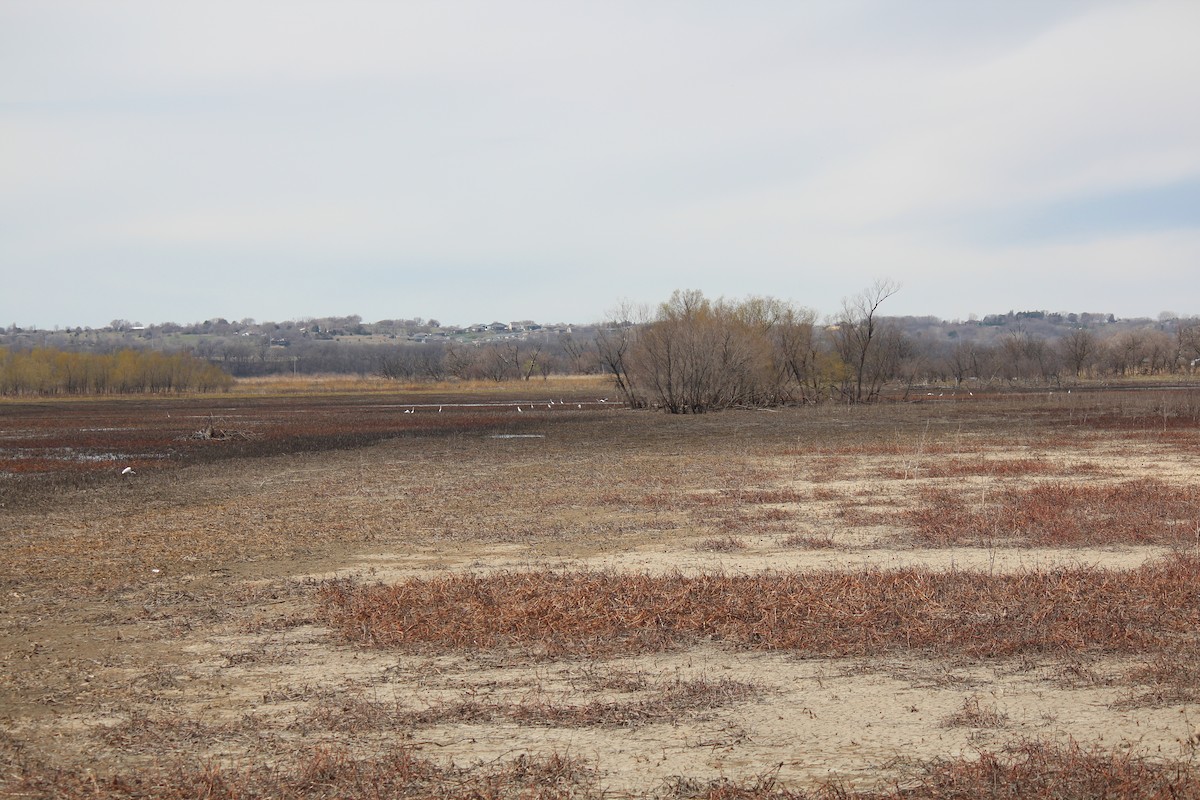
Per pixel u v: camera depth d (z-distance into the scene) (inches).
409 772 287.9
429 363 6515.8
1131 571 525.3
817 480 1023.6
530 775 286.7
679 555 634.8
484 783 281.4
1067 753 292.4
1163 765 283.6
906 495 892.0
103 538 743.1
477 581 536.1
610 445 1566.2
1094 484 935.0
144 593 546.0
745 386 2802.7
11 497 1016.9
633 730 323.0
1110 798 264.7
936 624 428.8
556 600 481.4
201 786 279.3
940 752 299.9
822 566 584.7
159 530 779.4
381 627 445.7
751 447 1455.5
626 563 609.6
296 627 464.1
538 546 679.7
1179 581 490.6
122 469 1300.4
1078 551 614.5
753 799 267.6
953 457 1237.7
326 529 767.7
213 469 1299.2
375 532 749.3
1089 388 3747.5
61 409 3356.3
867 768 288.8
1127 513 739.4
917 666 384.5
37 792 283.6
